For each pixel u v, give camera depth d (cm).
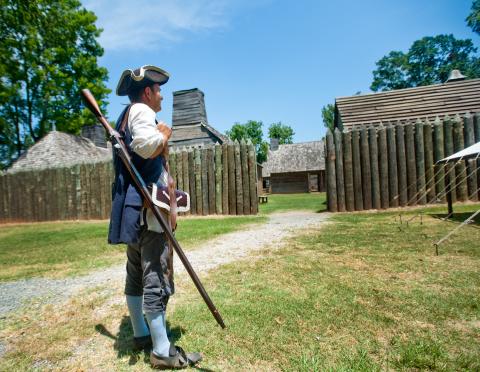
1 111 2411
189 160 1093
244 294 268
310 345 181
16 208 1452
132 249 189
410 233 502
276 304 241
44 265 460
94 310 262
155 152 171
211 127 1989
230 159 1046
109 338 210
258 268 348
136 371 167
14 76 2281
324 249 423
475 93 1191
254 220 853
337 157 930
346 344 180
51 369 174
